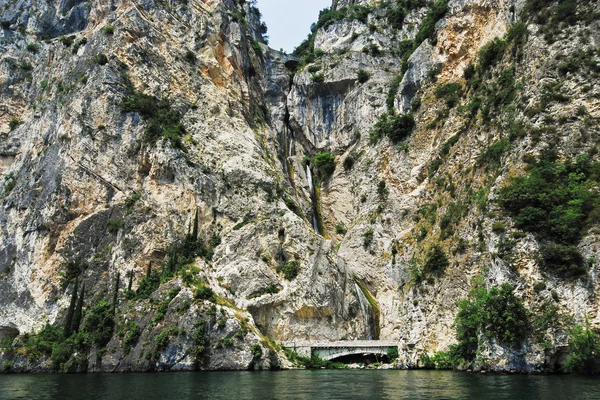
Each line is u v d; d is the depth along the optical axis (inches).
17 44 4025.6
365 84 3828.7
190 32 3508.9
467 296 2081.7
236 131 3230.8
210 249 2696.9
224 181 2910.9
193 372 1968.5
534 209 1672.0
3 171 3503.9
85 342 2225.6
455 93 2994.6
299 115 4084.6
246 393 1246.3
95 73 3127.5
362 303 2797.7
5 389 1432.1
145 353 2084.2
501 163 2090.3
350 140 3759.8
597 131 1823.3
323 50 4313.5
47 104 3449.8
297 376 1763.0
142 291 2405.3
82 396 1235.9
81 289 2561.5
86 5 4281.5
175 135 2940.5
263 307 2487.7
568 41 2087.8
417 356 2164.1
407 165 3078.2
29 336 2465.6
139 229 2687.0
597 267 1487.5
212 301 2217.0
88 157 2883.9
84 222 2753.4
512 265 1648.6
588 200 1630.2
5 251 2928.2
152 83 3152.1
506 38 2625.5
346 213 3543.3
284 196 3088.1
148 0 3452.3
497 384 1310.3
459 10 3196.4
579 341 1457.9
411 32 4094.5
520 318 1588.3
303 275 2659.9
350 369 2188.7
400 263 2765.7
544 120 1942.7
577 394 1085.8
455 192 2517.2
